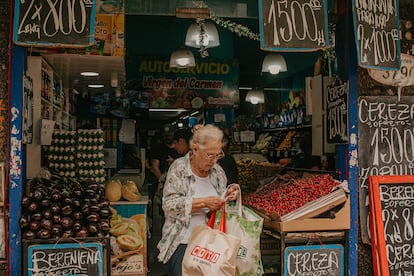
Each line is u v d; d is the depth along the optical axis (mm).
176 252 2799
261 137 9617
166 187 2865
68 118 6055
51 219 2908
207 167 2803
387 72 3572
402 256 3418
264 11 2969
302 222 3197
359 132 3498
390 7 3311
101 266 2947
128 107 8242
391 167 3547
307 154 7000
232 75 9102
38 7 2750
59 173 3887
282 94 10258
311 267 3232
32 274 2867
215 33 5695
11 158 2914
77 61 4262
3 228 2951
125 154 8125
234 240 2609
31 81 3203
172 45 9531
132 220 3859
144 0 4980
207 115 10039
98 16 3973
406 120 3594
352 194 3467
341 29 3604
